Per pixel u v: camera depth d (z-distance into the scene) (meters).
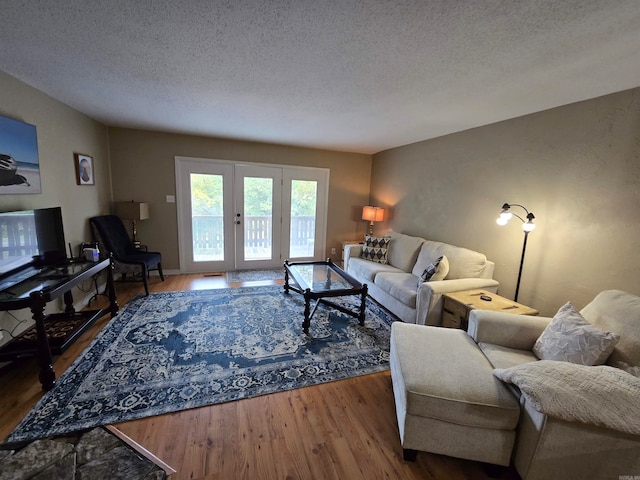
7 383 1.84
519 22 1.29
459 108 2.54
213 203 4.38
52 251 2.37
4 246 1.87
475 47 1.53
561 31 1.35
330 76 1.97
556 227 2.40
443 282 2.60
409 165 4.25
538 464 1.20
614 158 2.02
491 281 2.72
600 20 1.25
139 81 2.15
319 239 5.18
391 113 2.77
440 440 1.38
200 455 1.41
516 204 2.71
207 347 2.34
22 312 2.22
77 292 2.91
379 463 1.42
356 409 1.77
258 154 4.50
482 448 1.34
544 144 2.47
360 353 2.36
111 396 1.76
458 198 3.40
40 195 2.39
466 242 3.31
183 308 3.07
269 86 2.19
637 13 1.19
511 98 2.25
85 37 1.54
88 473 1.03
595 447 1.14
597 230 2.14
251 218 4.66
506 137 2.81
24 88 2.21
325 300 3.36
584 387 1.12
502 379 1.37
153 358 2.16
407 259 3.69
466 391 1.35
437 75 1.90
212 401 1.76
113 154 3.79
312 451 1.46
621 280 2.02
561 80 1.88
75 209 2.95
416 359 1.56
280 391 1.88
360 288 2.79
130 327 2.62
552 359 1.52
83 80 2.15
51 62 1.85
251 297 3.46
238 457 1.41
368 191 5.36
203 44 1.59
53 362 2.07
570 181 2.29
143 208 3.80
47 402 1.69
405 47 1.56
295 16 1.31
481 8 1.20
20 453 1.10
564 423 1.15
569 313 1.65
